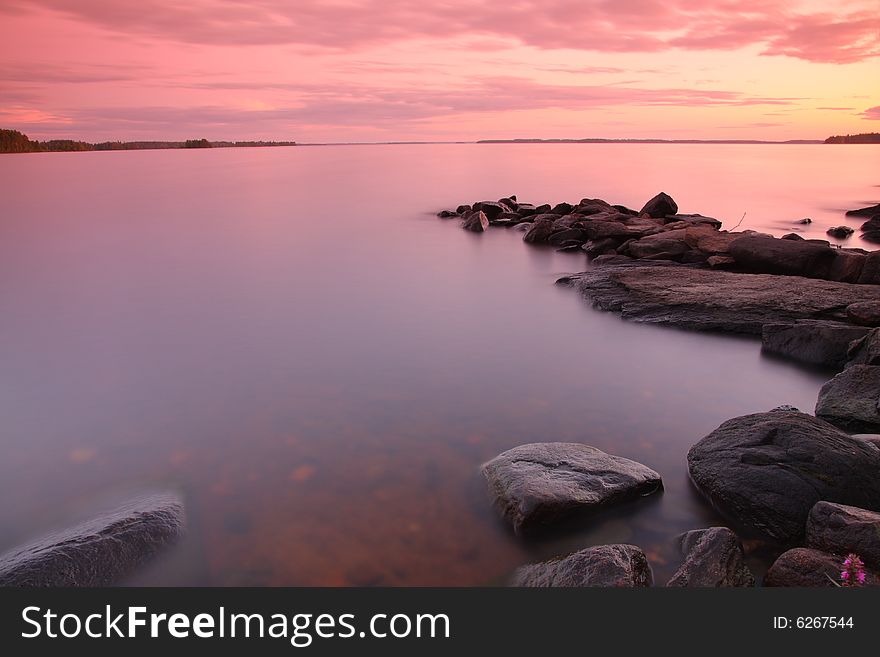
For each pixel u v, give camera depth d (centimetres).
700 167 7569
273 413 831
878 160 9919
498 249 2305
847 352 972
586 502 581
